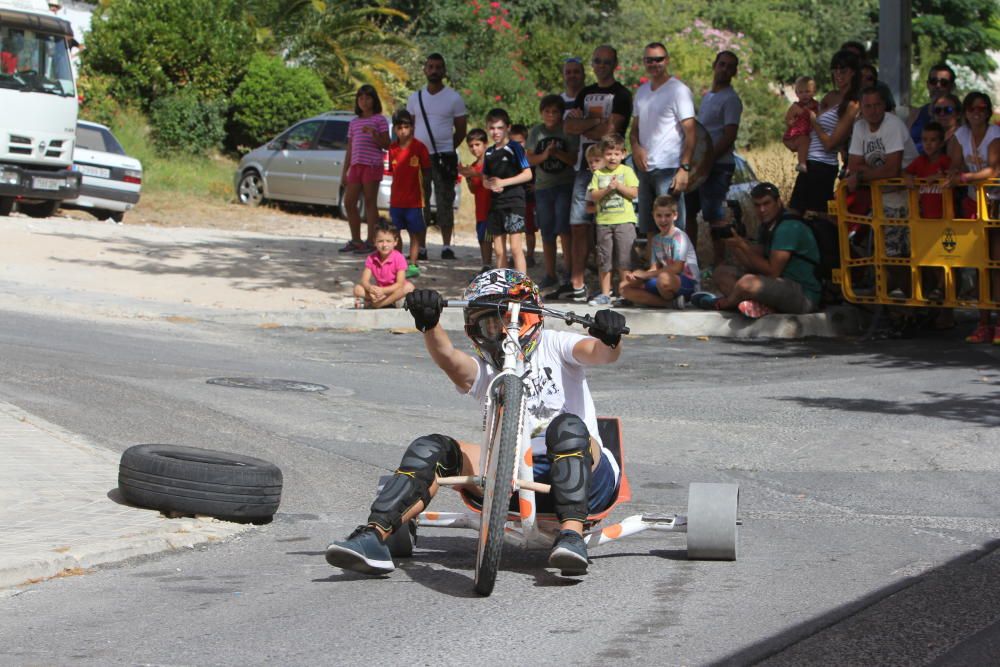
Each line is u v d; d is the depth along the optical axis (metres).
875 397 10.07
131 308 14.02
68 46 22.22
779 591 5.18
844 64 13.87
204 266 17.61
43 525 5.99
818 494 7.34
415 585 5.34
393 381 10.77
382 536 5.18
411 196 17.41
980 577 5.41
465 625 4.70
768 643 4.44
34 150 21.72
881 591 5.16
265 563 5.72
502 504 4.86
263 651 4.39
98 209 24.19
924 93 41.28
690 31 42.53
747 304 13.41
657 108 13.85
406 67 36.94
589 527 5.48
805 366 11.63
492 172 15.16
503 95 36.62
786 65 45.12
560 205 14.97
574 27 40.88
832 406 9.74
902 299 13.02
